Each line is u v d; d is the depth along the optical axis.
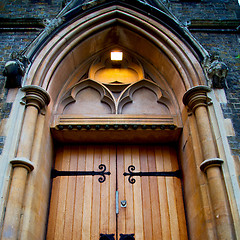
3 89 5.25
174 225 5.18
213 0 6.95
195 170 4.74
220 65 5.31
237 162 4.50
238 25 6.43
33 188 4.47
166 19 6.06
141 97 6.16
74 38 5.96
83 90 6.23
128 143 5.95
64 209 5.28
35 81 5.32
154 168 5.73
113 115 5.69
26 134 4.74
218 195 4.19
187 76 5.50
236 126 4.91
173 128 5.61
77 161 5.76
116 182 5.56
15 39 6.16
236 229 3.95
